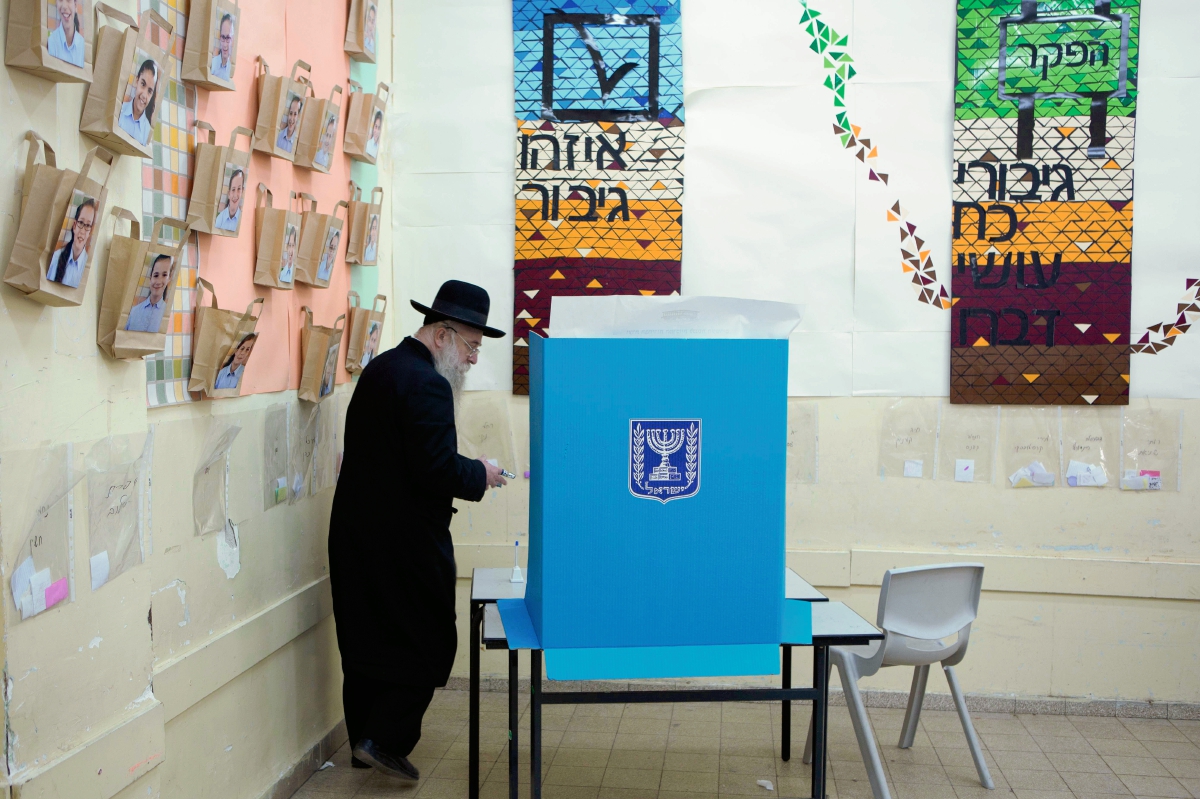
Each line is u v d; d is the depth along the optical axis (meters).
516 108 3.54
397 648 2.68
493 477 2.73
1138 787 2.74
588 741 3.10
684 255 3.52
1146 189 3.33
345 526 2.67
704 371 1.97
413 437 2.57
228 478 2.36
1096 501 3.38
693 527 1.99
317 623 2.91
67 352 1.56
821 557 3.46
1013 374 3.39
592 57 3.51
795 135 3.46
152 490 2.01
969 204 3.39
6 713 1.41
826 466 3.49
